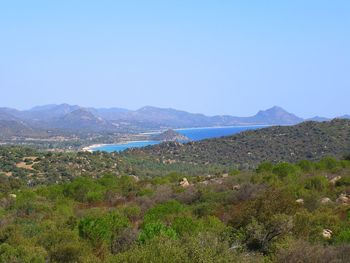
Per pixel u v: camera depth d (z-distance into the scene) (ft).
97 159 334.03
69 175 268.41
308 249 46.98
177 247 40.86
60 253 62.13
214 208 101.19
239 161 347.56
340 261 45.09
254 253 52.90
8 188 206.18
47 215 115.34
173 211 98.27
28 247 64.69
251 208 65.62
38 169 274.98
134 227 83.87
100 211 113.50
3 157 294.05
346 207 89.30
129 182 181.47
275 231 57.88
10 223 103.24
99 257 61.77
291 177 138.51
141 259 39.52
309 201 93.25
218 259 40.91
